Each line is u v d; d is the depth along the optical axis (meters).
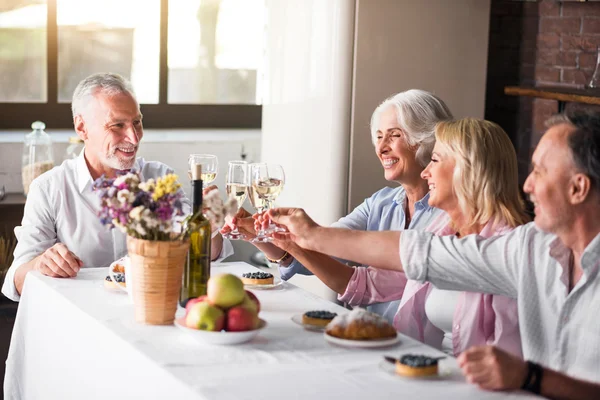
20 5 4.29
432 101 2.62
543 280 1.82
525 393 1.51
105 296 2.16
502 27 4.63
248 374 1.58
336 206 3.55
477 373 1.52
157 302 1.89
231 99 4.84
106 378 1.87
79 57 4.46
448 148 2.16
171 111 4.69
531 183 1.74
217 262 2.64
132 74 4.59
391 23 3.54
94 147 2.79
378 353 1.73
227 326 1.77
